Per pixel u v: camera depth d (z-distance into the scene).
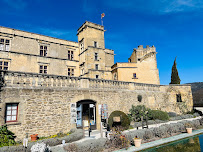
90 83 15.42
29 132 10.91
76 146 8.72
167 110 23.75
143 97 20.78
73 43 28.77
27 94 11.31
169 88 24.89
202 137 12.41
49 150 8.29
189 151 9.30
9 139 9.63
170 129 13.32
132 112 17.67
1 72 10.48
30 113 11.20
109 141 10.22
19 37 22.77
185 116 22.02
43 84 12.29
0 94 10.19
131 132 11.69
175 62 33.38
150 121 17.48
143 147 9.90
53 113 12.27
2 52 20.97
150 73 28.08
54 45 26.11
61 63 26.23
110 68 29.73
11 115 10.66
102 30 29.23
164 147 10.30
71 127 13.06
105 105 14.91
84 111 14.80
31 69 22.97
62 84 13.38
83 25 28.44
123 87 18.69
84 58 26.62
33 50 23.70
